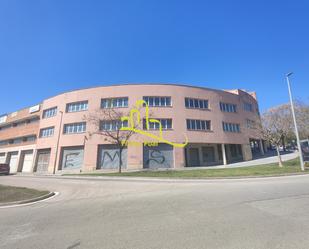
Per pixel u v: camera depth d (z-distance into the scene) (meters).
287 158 29.72
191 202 7.84
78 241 4.64
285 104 24.09
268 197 7.99
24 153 39.88
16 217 7.05
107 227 5.48
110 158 29.77
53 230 5.47
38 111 38.75
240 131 35.41
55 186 15.42
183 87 32.47
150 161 29.20
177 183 14.10
